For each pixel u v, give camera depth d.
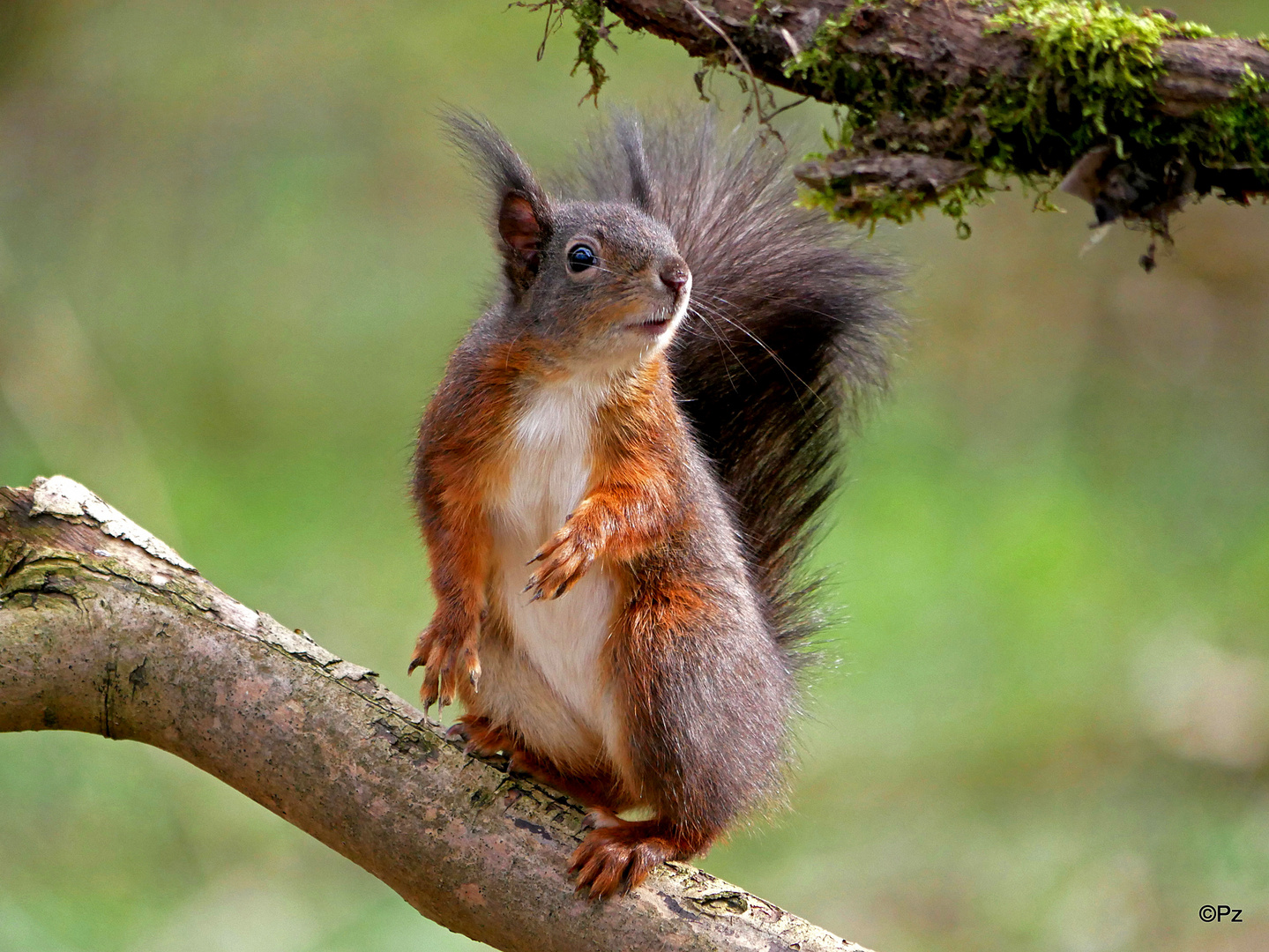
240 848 12.04
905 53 5.21
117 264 19.33
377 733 5.57
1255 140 4.89
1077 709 13.10
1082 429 16.94
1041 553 14.80
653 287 6.42
